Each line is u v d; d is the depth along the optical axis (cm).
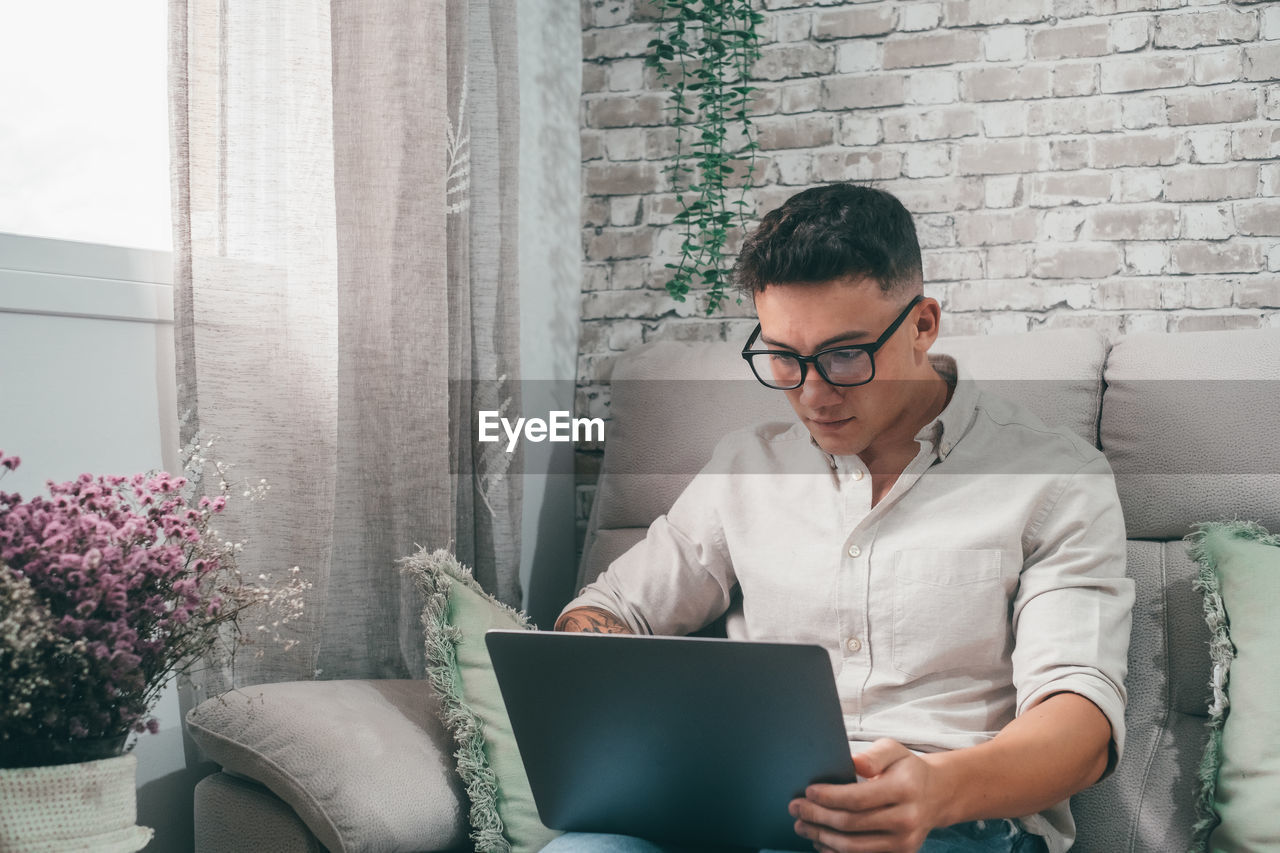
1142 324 190
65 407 119
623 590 138
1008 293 197
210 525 126
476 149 174
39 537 85
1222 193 186
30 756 85
